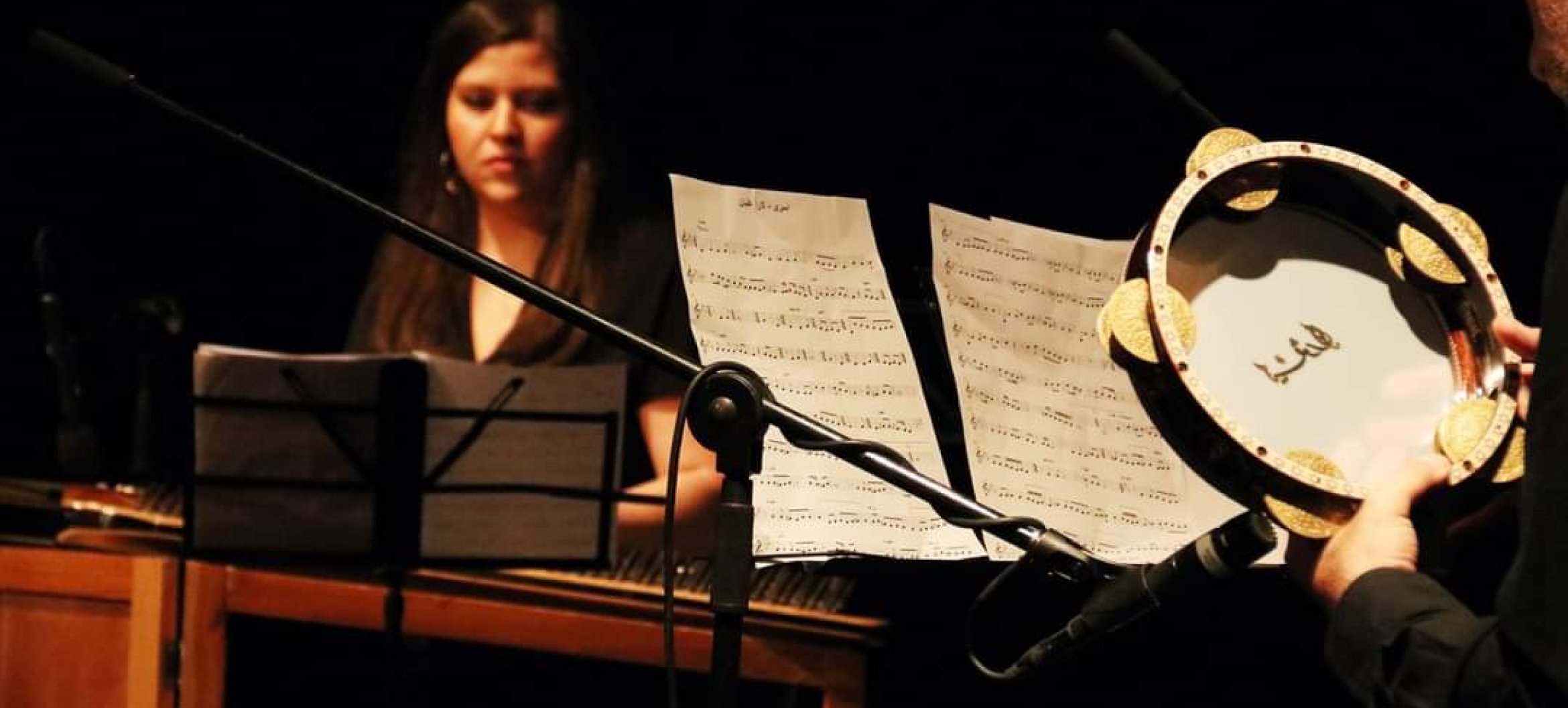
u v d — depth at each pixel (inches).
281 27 440.1
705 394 192.5
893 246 391.9
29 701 333.1
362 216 203.2
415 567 304.5
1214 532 176.4
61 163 447.2
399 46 438.9
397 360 295.7
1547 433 146.3
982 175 391.5
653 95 409.7
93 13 439.2
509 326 364.2
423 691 371.9
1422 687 154.3
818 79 400.8
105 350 402.3
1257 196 176.9
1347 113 363.9
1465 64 354.6
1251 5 370.0
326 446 302.4
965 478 241.8
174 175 446.6
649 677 370.3
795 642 309.1
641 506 340.5
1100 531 212.8
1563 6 162.6
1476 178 354.0
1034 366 223.9
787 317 219.6
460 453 297.0
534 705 373.4
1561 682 142.4
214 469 300.8
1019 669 190.1
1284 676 370.3
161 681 327.3
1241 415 170.7
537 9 358.6
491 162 356.8
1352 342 176.7
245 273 449.1
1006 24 388.8
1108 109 382.3
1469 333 176.1
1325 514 166.2
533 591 328.2
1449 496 168.9
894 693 354.9
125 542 342.0
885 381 220.4
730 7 405.4
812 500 214.2
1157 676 371.9
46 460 436.5
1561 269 148.1
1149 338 168.6
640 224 367.9
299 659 390.9
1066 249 233.3
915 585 350.6
